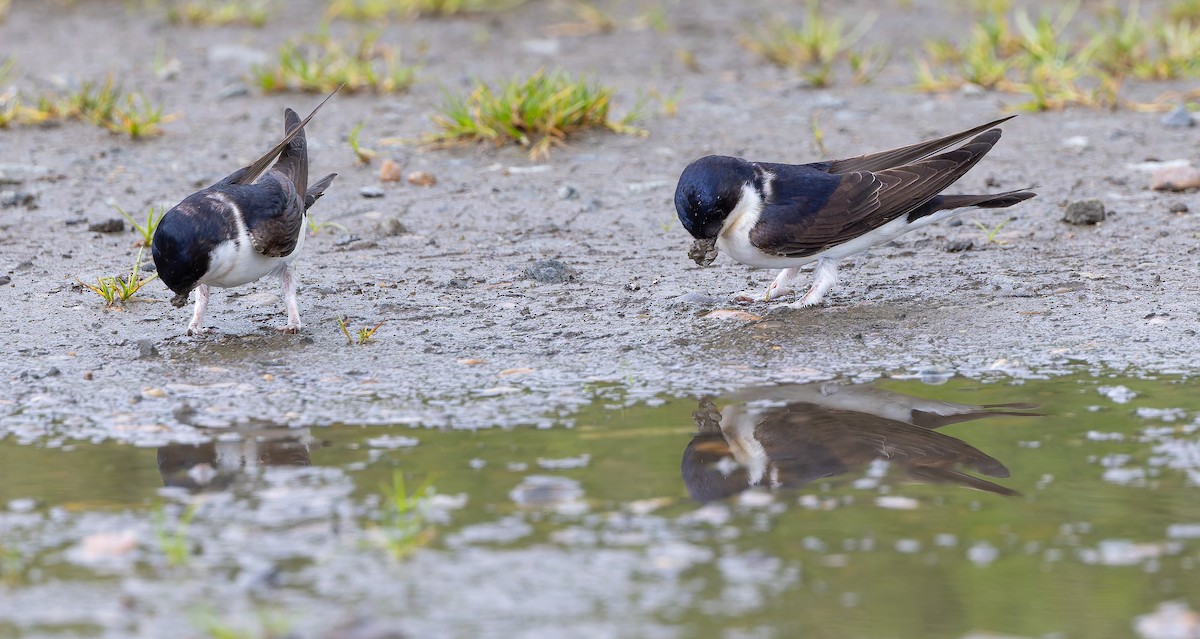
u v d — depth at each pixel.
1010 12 26.28
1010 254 14.25
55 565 7.32
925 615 6.61
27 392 10.56
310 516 7.95
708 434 9.45
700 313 12.52
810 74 22.47
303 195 12.38
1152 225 15.02
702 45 24.50
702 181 11.64
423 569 7.20
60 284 13.52
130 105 19.17
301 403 10.24
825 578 7.05
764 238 11.85
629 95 21.19
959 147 12.58
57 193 16.67
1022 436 9.31
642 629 6.49
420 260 14.43
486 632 6.47
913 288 13.19
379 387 10.62
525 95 18.61
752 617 6.61
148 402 10.30
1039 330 11.80
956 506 8.06
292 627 6.50
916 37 24.88
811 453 9.07
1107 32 22.83
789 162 17.80
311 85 21.09
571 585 6.98
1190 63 21.56
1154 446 9.02
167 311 12.76
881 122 19.67
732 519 7.89
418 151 18.48
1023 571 7.11
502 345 11.70
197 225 10.87
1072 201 15.22
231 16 25.77
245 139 19.00
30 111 19.55
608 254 14.59
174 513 8.03
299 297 13.21
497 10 26.72
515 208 16.27
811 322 12.20
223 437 9.48
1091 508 7.97
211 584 7.05
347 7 25.92
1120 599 6.75
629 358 11.32
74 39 24.75
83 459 9.05
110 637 6.46
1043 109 20.23
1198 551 7.33
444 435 9.45
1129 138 18.62
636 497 8.23
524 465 8.80
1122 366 10.84
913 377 10.70
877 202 12.00
